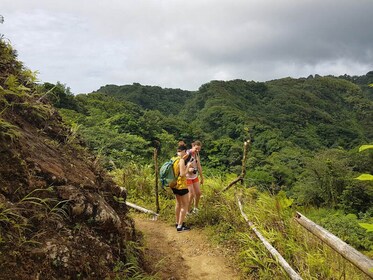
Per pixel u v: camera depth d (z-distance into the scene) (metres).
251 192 6.92
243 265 4.54
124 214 4.20
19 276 2.22
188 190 5.83
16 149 2.97
